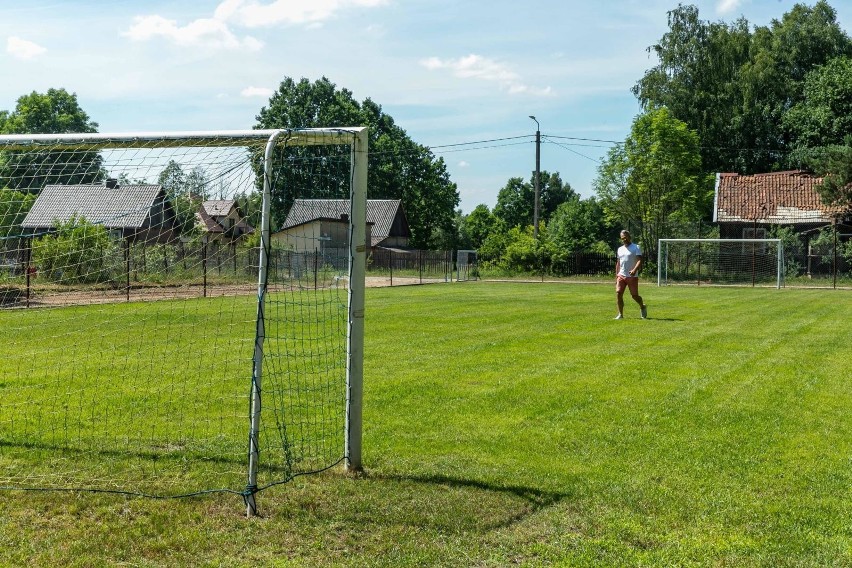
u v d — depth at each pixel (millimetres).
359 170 5758
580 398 8297
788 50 55281
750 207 42125
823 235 37750
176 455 6266
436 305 21125
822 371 9938
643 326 15328
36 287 11359
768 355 11328
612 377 9523
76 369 10250
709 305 21203
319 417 7539
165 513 4941
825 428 7023
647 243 43719
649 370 10023
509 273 44469
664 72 54219
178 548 4410
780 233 38750
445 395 8445
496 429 7004
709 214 50812
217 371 10047
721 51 53562
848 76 47156
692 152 46812
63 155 6848
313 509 4992
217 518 4863
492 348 12062
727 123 53062
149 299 17781
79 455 6285
